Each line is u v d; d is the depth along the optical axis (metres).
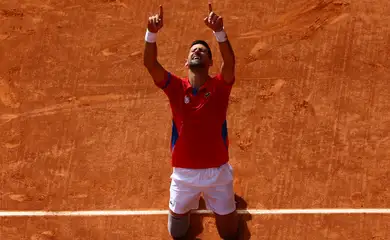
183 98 16.14
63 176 20.75
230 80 16.08
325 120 21.94
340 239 18.62
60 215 19.62
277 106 22.45
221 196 17.12
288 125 21.84
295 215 19.31
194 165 16.55
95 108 22.75
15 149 21.59
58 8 26.53
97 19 26.00
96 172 20.83
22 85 23.67
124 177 20.66
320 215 19.28
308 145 21.25
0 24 26.05
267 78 23.38
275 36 24.86
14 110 22.84
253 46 24.52
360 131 21.56
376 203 19.56
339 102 22.47
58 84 23.62
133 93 23.17
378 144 21.17
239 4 26.14
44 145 21.69
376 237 18.64
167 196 20.05
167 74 16.22
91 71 24.02
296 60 23.91
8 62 24.55
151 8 26.27
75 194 20.22
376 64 23.64
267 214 19.38
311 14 25.55
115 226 19.27
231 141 21.47
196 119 16.06
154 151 21.36
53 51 24.86
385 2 25.73
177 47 24.67
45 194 20.25
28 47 25.06
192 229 19.05
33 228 19.30
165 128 21.98
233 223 17.91
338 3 25.77
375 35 24.64
